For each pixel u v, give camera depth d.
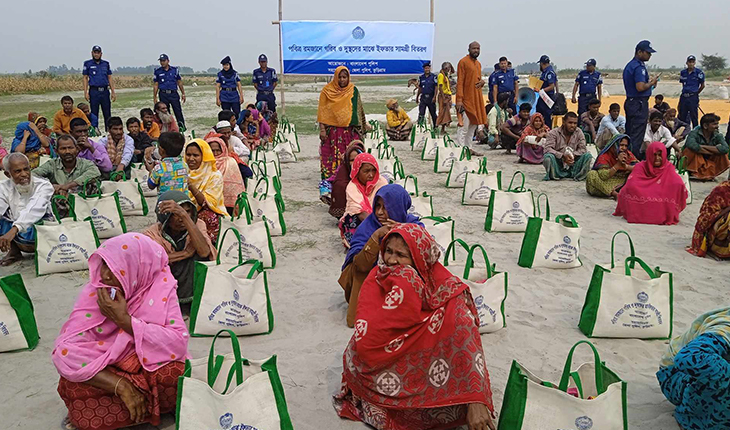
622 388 3.19
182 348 3.76
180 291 5.40
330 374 4.44
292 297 5.93
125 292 3.64
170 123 13.63
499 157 14.99
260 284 4.96
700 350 3.28
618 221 8.86
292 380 4.34
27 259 7.09
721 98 36.81
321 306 5.70
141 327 3.60
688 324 5.26
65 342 3.56
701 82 16.72
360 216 7.00
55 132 14.02
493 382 4.28
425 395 3.55
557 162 12.00
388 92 46.78
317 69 20.12
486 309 4.98
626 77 12.02
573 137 11.98
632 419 3.85
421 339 3.54
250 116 15.19
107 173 9.59
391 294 3.51
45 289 6.11
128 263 3.63
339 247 7.58
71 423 3.75
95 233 6.63
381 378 3.61
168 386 3.70
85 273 6.54
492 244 7.59
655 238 7.97
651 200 8.62
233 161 8.59
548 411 3.19
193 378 3.41
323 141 10.84
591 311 4.96
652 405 4.01
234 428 3.17
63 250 6.48
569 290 6.04
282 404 3.27
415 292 3.49
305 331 5.16
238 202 7.16
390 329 3.52
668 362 3.80
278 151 14.14
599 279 4.91
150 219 8.87
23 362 4.65
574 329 5.18
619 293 4.89
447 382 3.53
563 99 17.94
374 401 3.67
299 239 7.93
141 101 34.03
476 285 4.93
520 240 7.77
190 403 3.20
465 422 3.66
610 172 10.19
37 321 5.39
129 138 10.26
